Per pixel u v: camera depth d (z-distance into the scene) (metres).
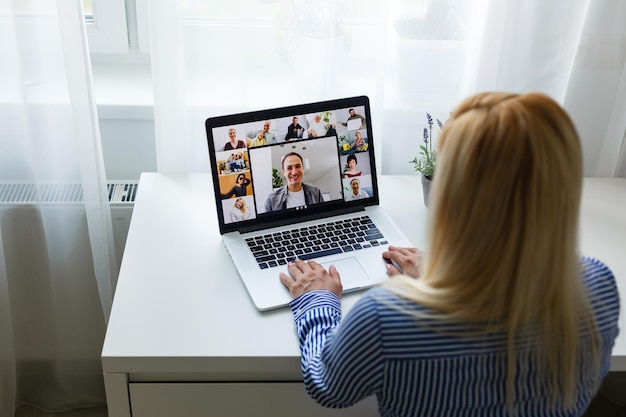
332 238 1.29
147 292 1.16
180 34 1.39
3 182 1.57
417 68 1.51
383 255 1.24
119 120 1.63
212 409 1.13
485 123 0.76
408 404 0.84
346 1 1.41
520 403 0.84
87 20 1.61
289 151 1.30
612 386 1.86
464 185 0.77
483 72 1.49
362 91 1.54
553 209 0.76
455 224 0.79
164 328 1.09
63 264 1.67
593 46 1.51
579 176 0.78
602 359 0.89
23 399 1.84
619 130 1.58
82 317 1.76
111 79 1.66
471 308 0.80
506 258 0.77
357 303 0.86
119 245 1.72
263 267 1.21
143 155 1.69
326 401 0.93
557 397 0.85
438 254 0.82
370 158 1.37
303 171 1.32
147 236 1.30
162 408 1.12
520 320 0.79
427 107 1.56
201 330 1.09
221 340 1.07
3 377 1.71
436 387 0.82
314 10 1.43
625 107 1.55
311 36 1.45
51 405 1.85
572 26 1.45
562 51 1.48
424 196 1.41
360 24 1.46
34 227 1.62
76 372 1.82
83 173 1.50
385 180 1.52
